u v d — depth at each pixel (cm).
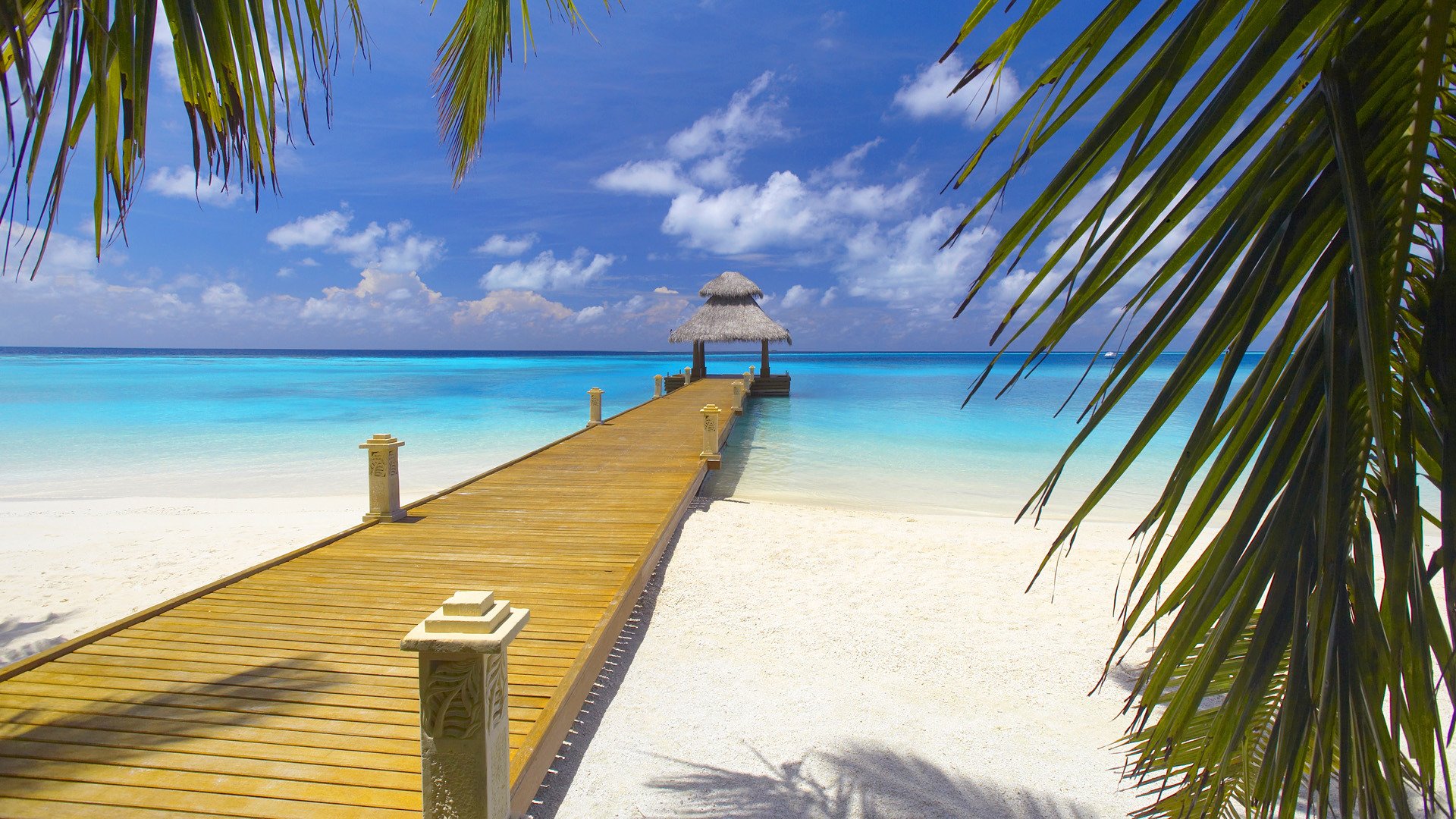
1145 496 1054
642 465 978
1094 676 465
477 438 1577
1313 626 94
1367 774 93
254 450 1409
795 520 852
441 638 211
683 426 1399
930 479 1159
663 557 691
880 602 586
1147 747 121
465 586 489
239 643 386
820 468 1250
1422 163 80
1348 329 87
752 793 334
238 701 323
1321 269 89
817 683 446
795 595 598
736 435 1647
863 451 1427
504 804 229
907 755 369
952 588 623
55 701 320
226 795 260
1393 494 81
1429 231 92
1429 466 101
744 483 1122
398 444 680
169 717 309
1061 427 1802
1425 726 97
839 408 2303
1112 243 90
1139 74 91
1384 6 81
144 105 141
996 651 499
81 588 624
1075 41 95
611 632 434
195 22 145
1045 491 99
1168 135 87
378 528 643
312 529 831
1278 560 97
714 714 406
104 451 1380
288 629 408
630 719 400
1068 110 96
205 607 439
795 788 339
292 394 2752
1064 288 94
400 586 486
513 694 337
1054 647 507
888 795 336
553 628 416
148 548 749
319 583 490
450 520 673
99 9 138
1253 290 88
